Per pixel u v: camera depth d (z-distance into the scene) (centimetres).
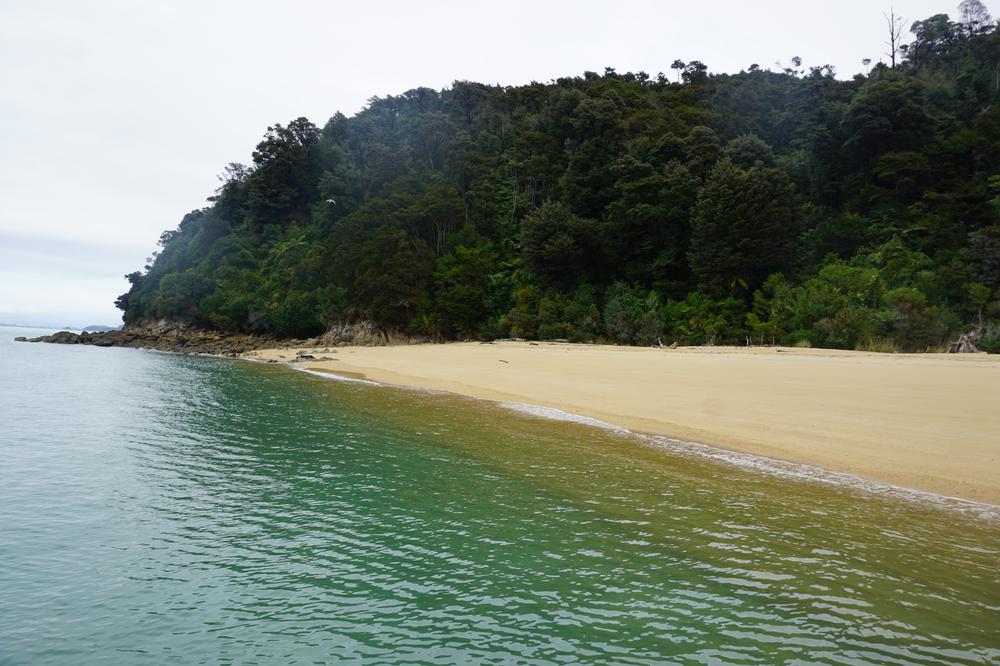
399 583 717
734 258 5456
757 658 550
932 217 5594
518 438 1566
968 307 4231
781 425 1606
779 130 8412
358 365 4216
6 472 1212
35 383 2858
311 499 1046
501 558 787
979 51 9444
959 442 1342
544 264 6950
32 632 607
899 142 6706
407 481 1152
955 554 786
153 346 7244
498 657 557
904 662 539
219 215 10956
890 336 3941
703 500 1020
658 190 6525
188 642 589
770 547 812
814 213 6431
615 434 1611
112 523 924
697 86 11106
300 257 8662
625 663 544
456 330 7381
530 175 8869
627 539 845
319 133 11788
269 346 6919
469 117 11856
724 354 3819
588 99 8400
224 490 1102
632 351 4497
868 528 881
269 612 648
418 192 8544
